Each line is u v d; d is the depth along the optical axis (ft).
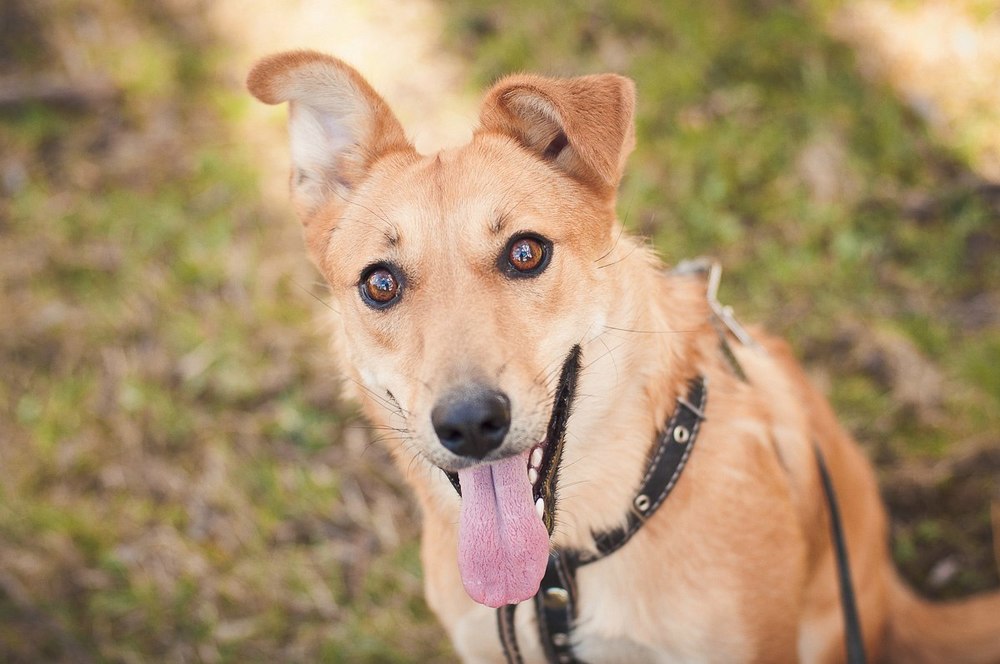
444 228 2.17
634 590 2.30
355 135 2.35
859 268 3.43
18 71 4.33
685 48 3.99
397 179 2.27
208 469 3.25
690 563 2.27
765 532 2.30
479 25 4.24
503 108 2.27
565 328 2.16
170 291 3.57
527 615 2.37
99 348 3.47
